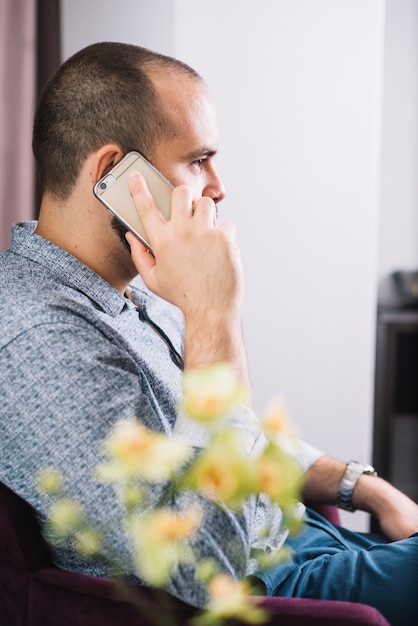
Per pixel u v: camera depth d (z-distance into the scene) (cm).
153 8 264
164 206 114
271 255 233
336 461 150
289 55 227
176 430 96
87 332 105
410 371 308
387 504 141
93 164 117
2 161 256
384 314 281
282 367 237
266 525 123
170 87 119
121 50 122
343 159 230
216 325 103
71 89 119
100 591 100
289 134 230
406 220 303
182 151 119
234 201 232
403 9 294
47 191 122
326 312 235
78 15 266
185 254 107
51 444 98
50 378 100
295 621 93
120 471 62
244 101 229
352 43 227
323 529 139
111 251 121
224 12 226
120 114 117
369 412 238
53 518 101
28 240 120
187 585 91
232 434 57
